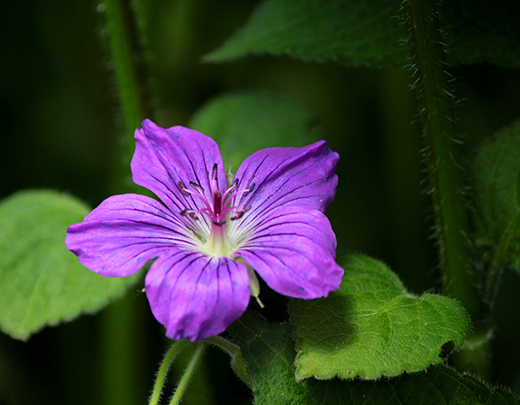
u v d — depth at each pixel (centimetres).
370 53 25
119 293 26
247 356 23
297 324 23
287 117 30
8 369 30
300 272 23
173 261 23
